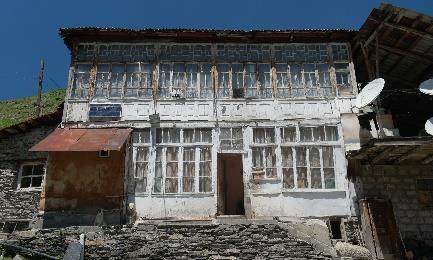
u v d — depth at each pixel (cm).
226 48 1744
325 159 1582
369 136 1587
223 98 1664
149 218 1490
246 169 1563
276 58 1734
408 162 1580
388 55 1717
